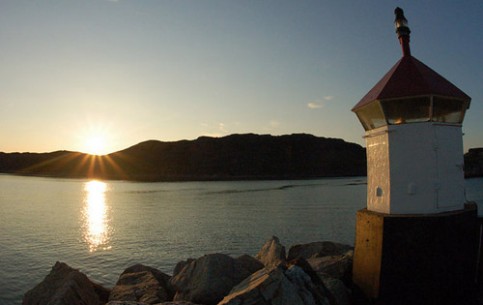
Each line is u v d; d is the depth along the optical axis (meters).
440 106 8.09
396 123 8.19
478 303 8.24
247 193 101.12
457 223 7.79
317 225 43.47
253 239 35.78
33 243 34.53
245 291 7.84
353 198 80.50
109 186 146.50
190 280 11.05
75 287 12.16
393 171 8.14
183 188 130.62
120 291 12.20
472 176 137.38
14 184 150.88
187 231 41.22
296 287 7.86
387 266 7.82
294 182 161.12
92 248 32.56
